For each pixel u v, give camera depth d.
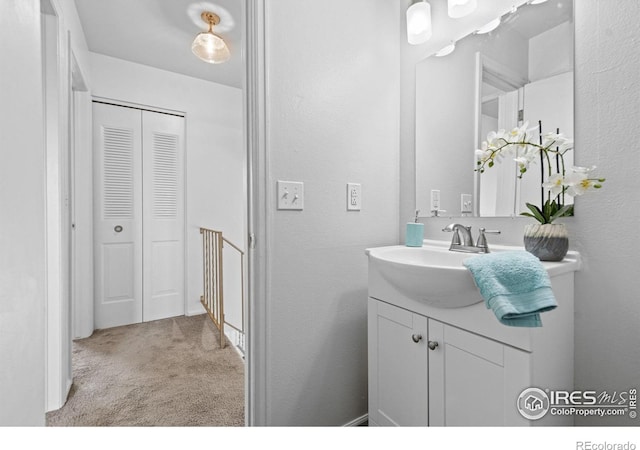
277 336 1.22
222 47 2.20
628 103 0.91
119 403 1.68
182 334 2.68
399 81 1.64
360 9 1.46
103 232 2.79
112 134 2.83
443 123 1.44
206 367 2.09
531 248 1.00
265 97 1.17
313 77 1.30
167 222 3.11
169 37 2.49
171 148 3.13
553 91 1.08
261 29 1.17
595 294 0.96
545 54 1.11
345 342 1.42
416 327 1.05
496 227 1.26
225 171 3.41
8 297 0.75
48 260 1.61
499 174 1.25
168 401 1.70
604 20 0.96
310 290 1.31
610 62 0.95
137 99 2.91
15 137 0.80
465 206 1.36
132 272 2.93
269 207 1.19
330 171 1.36
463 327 0.91
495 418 0.83
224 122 3.40
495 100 1.26
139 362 2.16
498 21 1.25
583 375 0.97
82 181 2.59
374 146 1.52
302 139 1.28
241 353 2.32
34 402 0.89
